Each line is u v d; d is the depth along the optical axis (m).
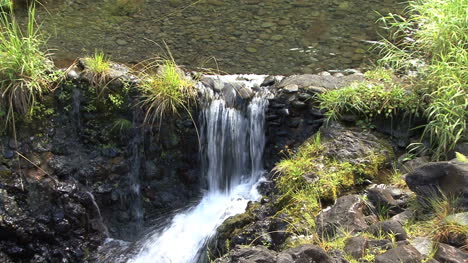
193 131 5.42
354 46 6.29
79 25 6.68
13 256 5.22
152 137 5.43
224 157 5.48
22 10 6.92
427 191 4.18
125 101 5.43
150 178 5.54
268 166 5.41
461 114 4.78
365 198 4.37
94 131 5.50
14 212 5.20
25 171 5.30
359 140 4.94
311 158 4.82
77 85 5.46
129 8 6.99
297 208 4.42
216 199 5.47
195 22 6.73
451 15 5.38
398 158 4.90
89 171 5.42
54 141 5.44
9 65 5.34
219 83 5.48
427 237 3.91
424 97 5.07
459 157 4.32
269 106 5.32
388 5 6.99
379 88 5.18
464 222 3.85
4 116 5.35
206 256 4.84
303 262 3.62
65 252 5.29
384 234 3.97
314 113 5.23
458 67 4.96
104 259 5.27
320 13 6.86
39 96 5.43
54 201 5.30
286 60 6.09
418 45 5.75
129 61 6.05
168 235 5.29
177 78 5.41
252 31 6.56
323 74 5.57
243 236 4.44
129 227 5.50
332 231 4.08
